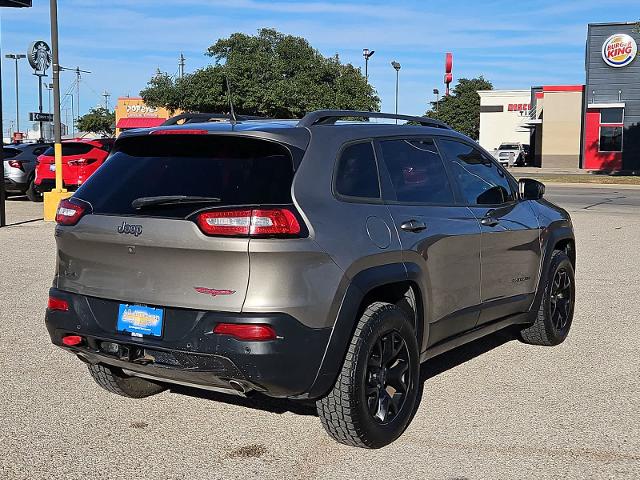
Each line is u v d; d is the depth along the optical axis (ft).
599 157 162.71
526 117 208.95
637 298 28.89
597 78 161.27
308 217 13.21
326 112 15.14
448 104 280.10
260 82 148.46
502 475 13.28
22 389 18.01
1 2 48.34
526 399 17.39
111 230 13.79
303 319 12.89
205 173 13.78
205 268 12.92
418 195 16.25
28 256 37.58
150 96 160.45
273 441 14.89
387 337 14.55
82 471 13.47
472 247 17.35
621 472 13.43
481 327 18.60
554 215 22.09
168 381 14.15
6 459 13.97
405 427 15.23
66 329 14.46
